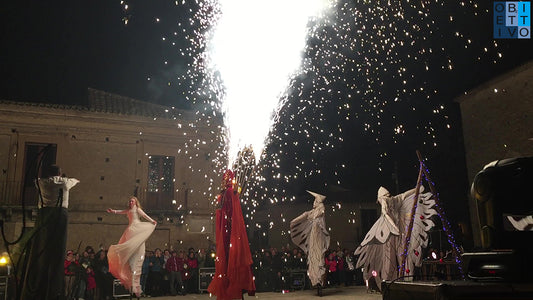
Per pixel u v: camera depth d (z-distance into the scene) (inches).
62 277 244.8
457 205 900.6
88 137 796.6
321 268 458.6
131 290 379.6
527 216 123.3
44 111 775.1
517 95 774.5
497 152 816.9
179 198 827.4
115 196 792.9
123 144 815.1
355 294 464.4
